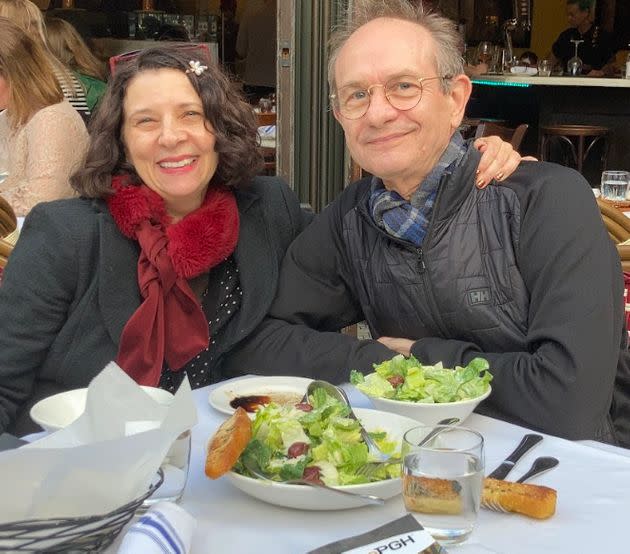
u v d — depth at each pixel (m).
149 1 7.54
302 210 2.16
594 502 1.19
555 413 1.53
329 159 3.93
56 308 1.82
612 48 8.26
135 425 1.10
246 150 1.92
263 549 1.07
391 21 1.75
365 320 2.04
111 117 1.86
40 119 3.49
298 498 1.12
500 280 1.73
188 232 1.83
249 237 1.95
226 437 1.16
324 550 0.99
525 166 1.81
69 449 0.93
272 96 6.71
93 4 7.32
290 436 1.20
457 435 1.12
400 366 1.50
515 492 1.14
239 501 1.19
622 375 1.75
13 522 0.91
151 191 1.86
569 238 1.66
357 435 1.20
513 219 1.72
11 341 1.79
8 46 3.48
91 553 0.99
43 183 3.46
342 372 1.75
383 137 1.72
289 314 1.92
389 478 1.16
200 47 1.91
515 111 8.09
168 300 1.84
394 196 1.79
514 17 9.56
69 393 1.43
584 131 7.04
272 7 7.27
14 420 1.84
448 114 1.77
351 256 1.88
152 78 1.82
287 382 1.66
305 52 3.80
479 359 1.49
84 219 1.83
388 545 0.99
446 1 9.25
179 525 1.00
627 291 2.21
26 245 1.84
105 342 1.83
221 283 1.92
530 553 1.05
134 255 1.85
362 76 1.71
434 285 1.76
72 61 4.38
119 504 0.98
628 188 3.90
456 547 1.06
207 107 1.85
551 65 7.51
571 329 1.57
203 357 1.89
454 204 1.74
